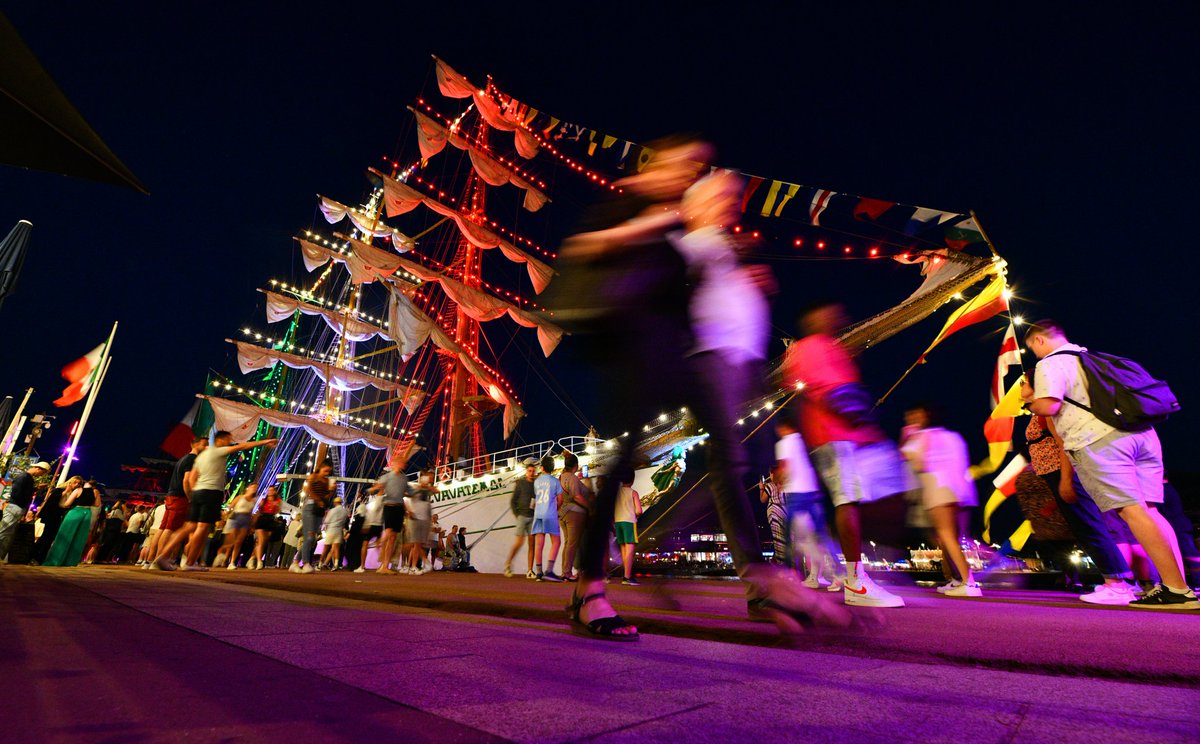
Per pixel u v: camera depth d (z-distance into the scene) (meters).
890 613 2.91
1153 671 1.31
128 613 1.97
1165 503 4.62
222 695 0.91
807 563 5.44
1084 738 0.79
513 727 0.79
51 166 2.89
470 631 1.78
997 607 3.45
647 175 2.10
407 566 12.92
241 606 2.39
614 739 0.76
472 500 19.55
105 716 0.78
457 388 32.53
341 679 1.06
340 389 34.25
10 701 0.83
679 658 1.39
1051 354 3.71
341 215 33.97
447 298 35.00
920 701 0.99
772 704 0.96
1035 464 4.73
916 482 4.93
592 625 1.76
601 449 1.95
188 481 7.93
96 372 20.69
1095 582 6.64
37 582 3.67
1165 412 3.33
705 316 1.98
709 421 1.90
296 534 14.02
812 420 3.68
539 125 17.27
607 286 1.92
